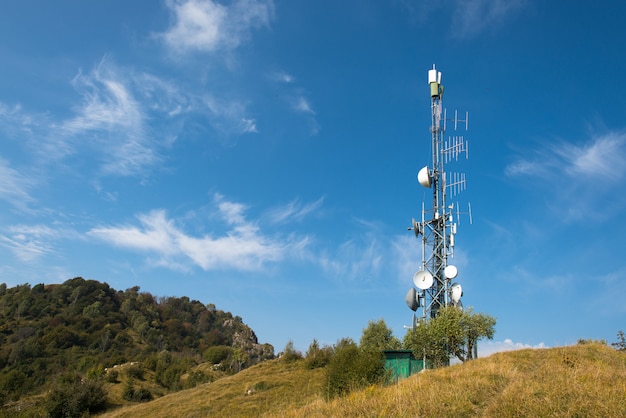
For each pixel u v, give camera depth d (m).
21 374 70.25
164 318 144.62
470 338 32.28
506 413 13.18
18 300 116.75
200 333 143.38
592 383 15.90
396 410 14.84
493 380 18.14
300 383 38.84
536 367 23.45
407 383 20.12
